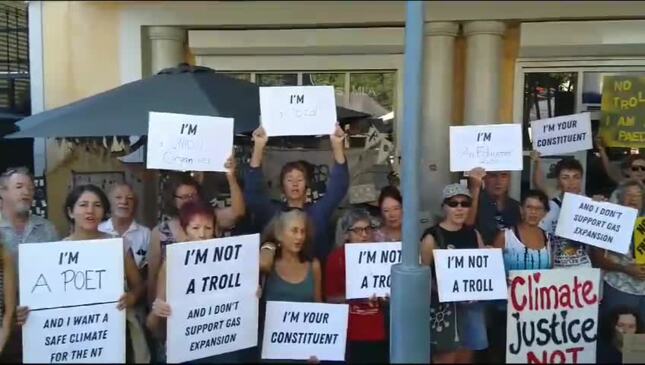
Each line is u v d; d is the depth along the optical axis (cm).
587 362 371
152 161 370
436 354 372
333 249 413
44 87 587
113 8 575
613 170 550
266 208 408
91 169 563
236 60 584
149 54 583
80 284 345
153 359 363
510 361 367
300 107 395
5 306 366
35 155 569
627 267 419
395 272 292
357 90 576
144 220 541
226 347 353
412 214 290
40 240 408
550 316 369
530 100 558
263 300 377
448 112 549
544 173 548
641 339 395
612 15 525
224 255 350
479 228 414
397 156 564
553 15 529
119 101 425
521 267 396
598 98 553
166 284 339
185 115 374
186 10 567
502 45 549
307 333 368
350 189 560
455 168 416
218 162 383
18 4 588
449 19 534
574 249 422
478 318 382
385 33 553
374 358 382
